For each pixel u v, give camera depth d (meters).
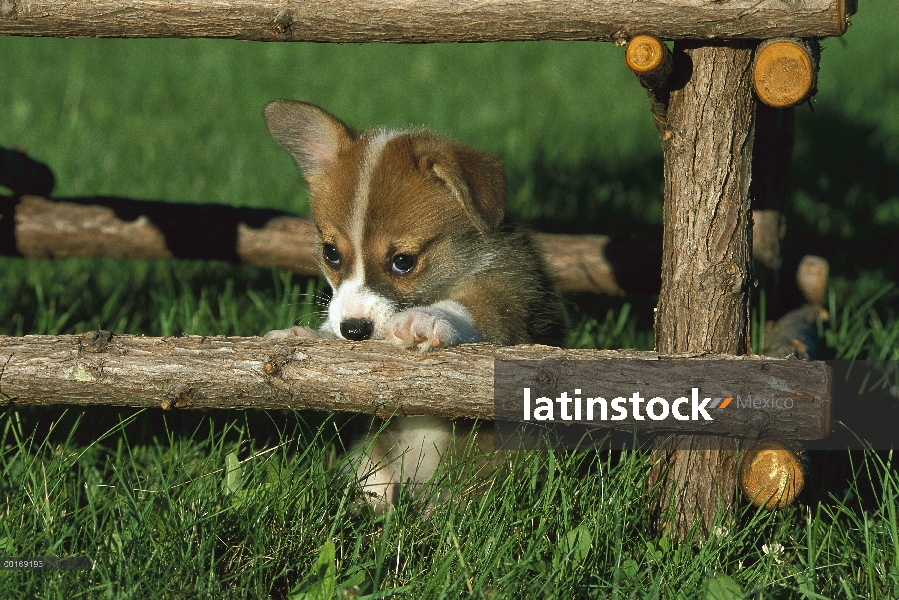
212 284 8.74
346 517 4.99
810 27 4.39
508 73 20.08
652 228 10.43
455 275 5.97
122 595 4.20
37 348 4.62
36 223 7.79
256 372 4.57
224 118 15.32
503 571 4.45
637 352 4.63
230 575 4.45
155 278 8.85
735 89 4.68
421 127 6.86
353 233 5.84
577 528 4.64
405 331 4.64
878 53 22.36
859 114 16.30
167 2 4.79
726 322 4.90
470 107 16.62
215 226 7.89
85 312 7.90
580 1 4.50
